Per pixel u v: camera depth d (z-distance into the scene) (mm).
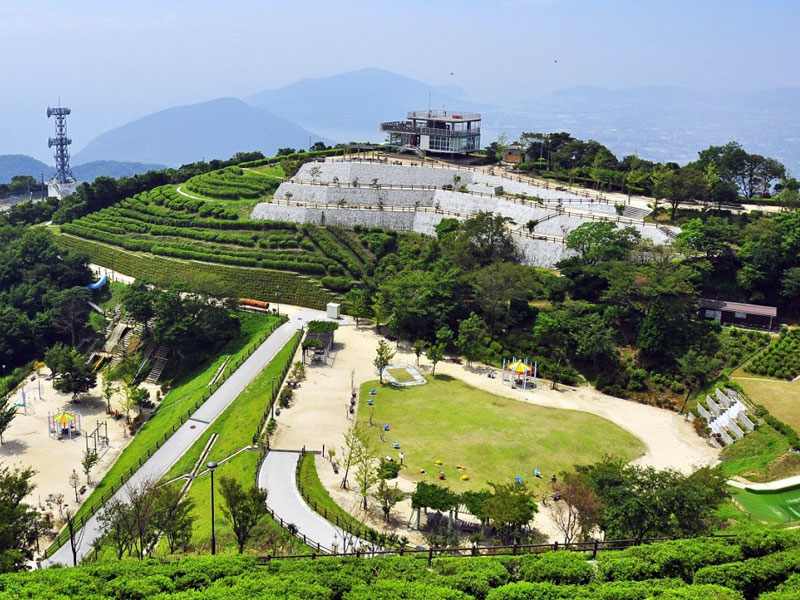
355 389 134875
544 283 162375
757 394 121938
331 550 83625
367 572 70875
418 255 184750
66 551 98938
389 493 91812
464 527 91875
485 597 66375
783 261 151375
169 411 143125
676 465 109188
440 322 154250
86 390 154875
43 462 128750
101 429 143000
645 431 121312
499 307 157625
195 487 106188
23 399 152375
